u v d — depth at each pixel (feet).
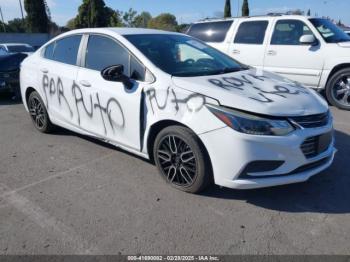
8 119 22.30
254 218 10.68
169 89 11.80
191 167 11.69
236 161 10.50
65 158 15.39
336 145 16.40
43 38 131.23
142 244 9.57
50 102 17.16
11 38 123.54
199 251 9.27
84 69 15.03
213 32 29.14
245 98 10.89
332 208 11.18
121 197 11.99
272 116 10.47
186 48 14.73
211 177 11.52
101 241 9.71
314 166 11.45
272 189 12.32
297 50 24.70
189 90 11.43
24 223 10.59
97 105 14.28
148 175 13.60
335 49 23.27
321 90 24.99
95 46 14.88
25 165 14.75
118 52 13.85
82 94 14.88
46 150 16.38
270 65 26.09
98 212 11.10
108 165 14.58
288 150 10.50
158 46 13.94
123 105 13.14
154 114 12.13
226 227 10.25
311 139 10.99
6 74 27.73
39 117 18.60
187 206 11.35
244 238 9.75
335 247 9.36
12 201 11.85
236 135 10.34
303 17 24.77
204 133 10.87
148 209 11.23
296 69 24.98
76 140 17.66
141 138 12.91
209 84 11.70
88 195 12.16
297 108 10.96
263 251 9.23
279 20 25.70
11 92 29.01
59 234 10.03
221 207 11.28
